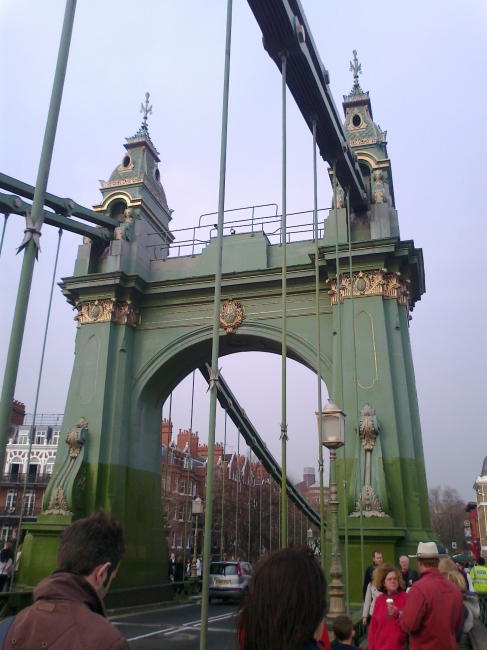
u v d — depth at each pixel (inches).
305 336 739.4
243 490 1996.8
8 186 665.6
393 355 676.7
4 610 548.7
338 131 584.1
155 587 770.2
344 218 748.0
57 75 220.4
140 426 797.9
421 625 194.7
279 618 87.0
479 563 507.5
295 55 451.8
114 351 791.7
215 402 262.8
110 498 719.1
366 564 584.4
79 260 839.1
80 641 86.6
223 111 309.4
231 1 329.7
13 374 187.6
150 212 881.5
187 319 808.3
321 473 406.9
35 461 2030.0
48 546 681.6
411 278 746.8
